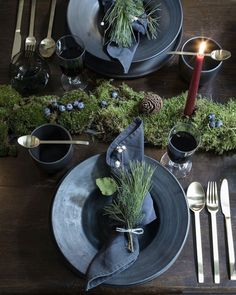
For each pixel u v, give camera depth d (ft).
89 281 2.22
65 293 2.47
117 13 2.83
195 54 2.89
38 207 2.62
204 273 2.43
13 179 2.70
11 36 3.17
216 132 2.77
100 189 2.49
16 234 2.54
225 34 3.20
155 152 2.80
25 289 2.42
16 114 2.80
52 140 2.71
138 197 2.33
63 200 2.51
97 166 2.60
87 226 2.50
